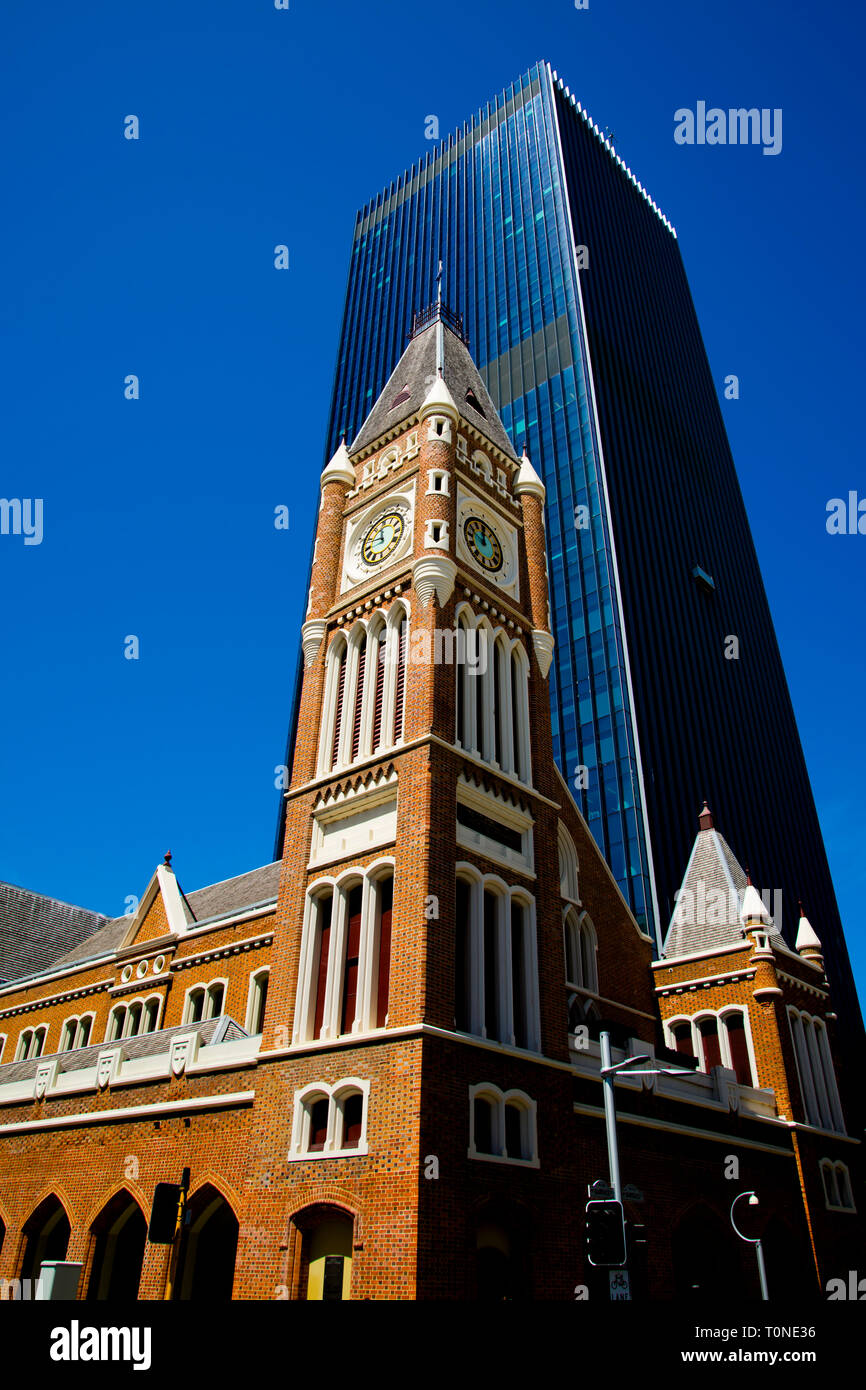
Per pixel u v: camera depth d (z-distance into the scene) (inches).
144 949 1742.1
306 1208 935.7
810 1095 1610.5
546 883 1227.2
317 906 1166.3
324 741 1294.3
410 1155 875.4
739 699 4520.2
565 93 5807.1
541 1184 999.6
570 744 3540.8
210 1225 1117.7
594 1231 747.4
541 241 4985.2
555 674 3740.2
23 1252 1241.4
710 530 5012.3
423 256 5713.6
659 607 4062.5
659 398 5027.1
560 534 4035.4
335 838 1191.6
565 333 4552.2
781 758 4798.2
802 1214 1445.6
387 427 1528.1
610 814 3302.2
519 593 1448.1
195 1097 1137.4
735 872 1859.0
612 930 1624.0
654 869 3120.1
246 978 1488.7
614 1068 937.5
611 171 5851.4
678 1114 1295.5
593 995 1476.4
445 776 1121.4
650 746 3476.9
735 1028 1653.5
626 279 5280.5
